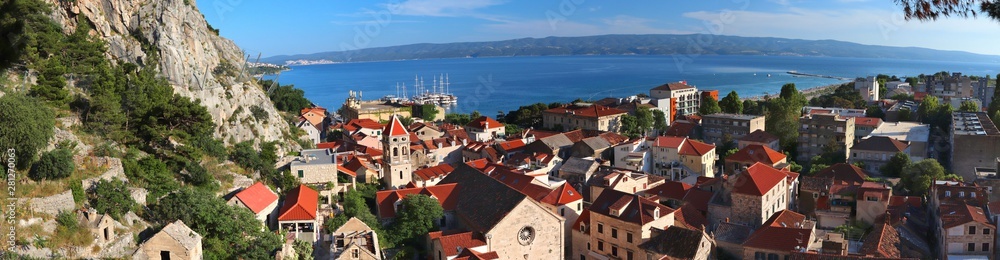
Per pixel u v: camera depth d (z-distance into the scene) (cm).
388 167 13950
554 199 11912
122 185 8256
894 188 14788
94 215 7331
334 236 9906
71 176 8106
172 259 7450
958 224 10481
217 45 17075
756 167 12875
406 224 10744
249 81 16662
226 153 12362
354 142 19062
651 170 17725
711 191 13362
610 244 10888
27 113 7644
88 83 11306
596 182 14062
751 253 9906
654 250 9938
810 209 14000
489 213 10481
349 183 13375
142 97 11375
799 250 9388
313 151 14638
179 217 8350
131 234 7694
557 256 10675
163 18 13725
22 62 10588
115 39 13038
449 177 12988
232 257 8338
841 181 14075
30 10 11119
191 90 13325
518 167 16062
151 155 10319
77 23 12625
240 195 9981
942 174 14512
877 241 10088
